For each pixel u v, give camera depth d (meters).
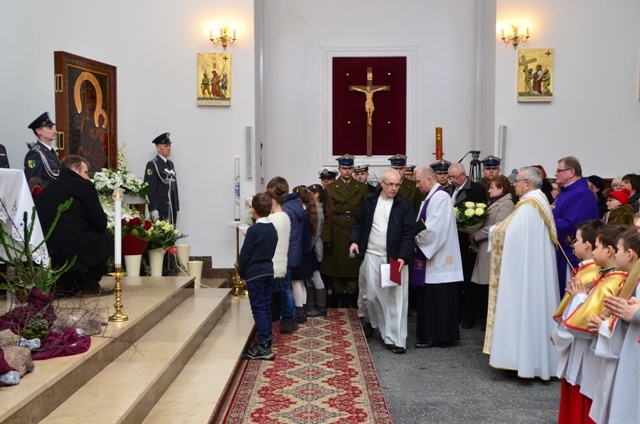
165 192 10.78
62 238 6.22
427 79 13.02
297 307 8.48
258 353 6.75
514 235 6.32
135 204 9.59
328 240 9.20
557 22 11.45
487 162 9.12
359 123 13.14
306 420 5.02
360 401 5.47
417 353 7.46
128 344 5.57
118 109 11.30
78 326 5.00
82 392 4.41
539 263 6.30
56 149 8.80
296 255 7.87
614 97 11.44
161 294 6.94
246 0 11.30
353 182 9.38
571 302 4.50
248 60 11.35
